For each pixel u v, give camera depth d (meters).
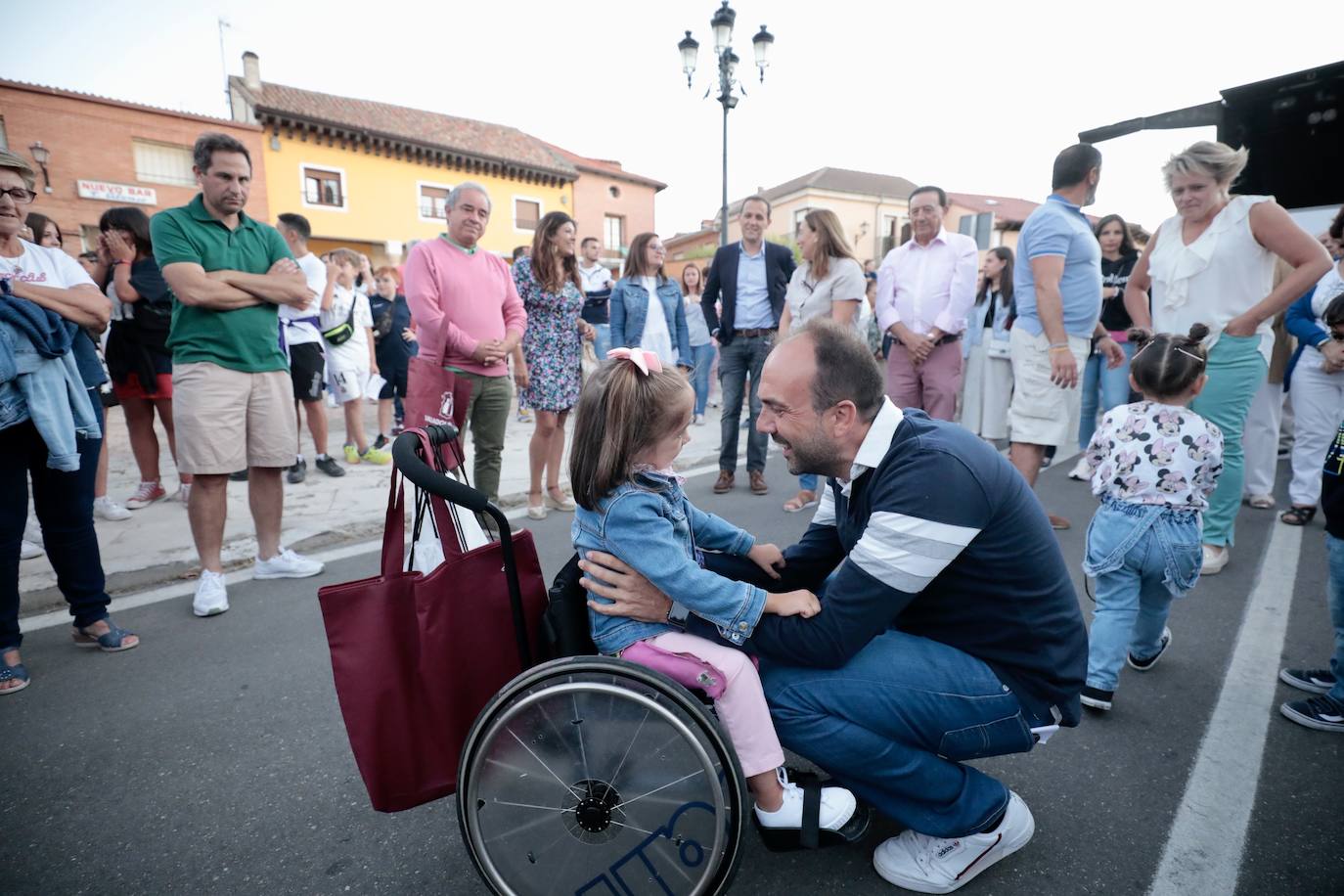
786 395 1.57
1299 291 3.09
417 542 1.67
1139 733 2.27
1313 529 4.19
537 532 4.38
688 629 1.58
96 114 19.91
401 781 1.53
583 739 1.40
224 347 3.13
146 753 2.25
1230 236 3.29
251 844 1.87
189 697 2.57
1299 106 5.74
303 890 1.71
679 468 6.17
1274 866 1.71
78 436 2.78
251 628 3.11
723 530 1.98
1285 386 4.62
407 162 26.30
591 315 8.48
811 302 4.69
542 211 30.73
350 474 5.88
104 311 2.79
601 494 1.54
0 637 2.65
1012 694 1.60
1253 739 2.22
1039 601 1.58
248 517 4.58
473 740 1.41
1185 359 2.28
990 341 5.71
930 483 1.48
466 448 6.67
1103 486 2.39
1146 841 1.80
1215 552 3.56
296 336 5.55
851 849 1.81
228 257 3.13
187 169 21.73
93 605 2.91
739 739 1.54
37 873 1.77
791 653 1.57
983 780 1.67
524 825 1.46
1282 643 2.83
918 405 4.64
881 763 1.59
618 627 1.59
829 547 2.02
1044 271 3.53
